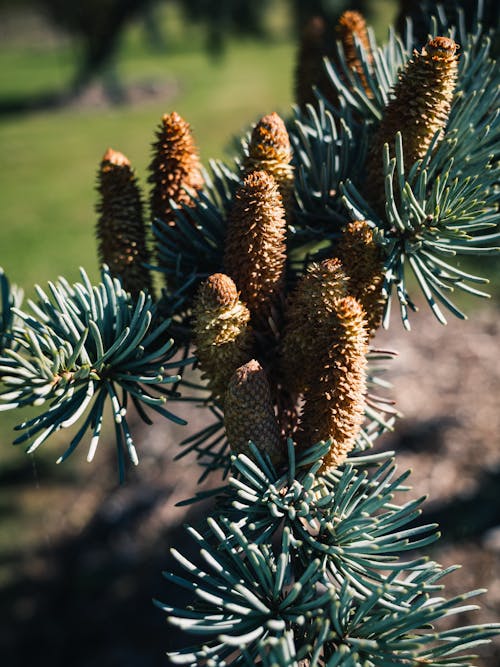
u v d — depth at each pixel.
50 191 2.25
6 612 0.85
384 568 0.20
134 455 0.20
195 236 0.25
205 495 0.22
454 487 0.90
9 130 3.08
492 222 0.23
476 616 0.72
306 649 0.17
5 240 1.85
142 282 0.25
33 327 0.21
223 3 1.49
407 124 0.23
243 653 0.17
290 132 0.28
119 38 3.27
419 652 0.18
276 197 0.22
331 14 0.63
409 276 1.37
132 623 0.82
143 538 0.92
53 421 0.21
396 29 0.30
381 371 0.28
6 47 5.36
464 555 0.79
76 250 1.74
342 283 0.21
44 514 0.98
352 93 0.27
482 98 0.25
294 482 0.20
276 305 0.23
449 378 1.12
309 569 0.18
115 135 2.83
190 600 0.83
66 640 0.81
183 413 1.12
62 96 3.44
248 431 0.21
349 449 0.22
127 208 0.25
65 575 0.90
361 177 0.25
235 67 4.05
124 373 0.22
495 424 1.01
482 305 1.31
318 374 0.21
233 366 0.22
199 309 0.22
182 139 0.24
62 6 3.22
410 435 1.02
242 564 0.19
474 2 0.28
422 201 0.22
